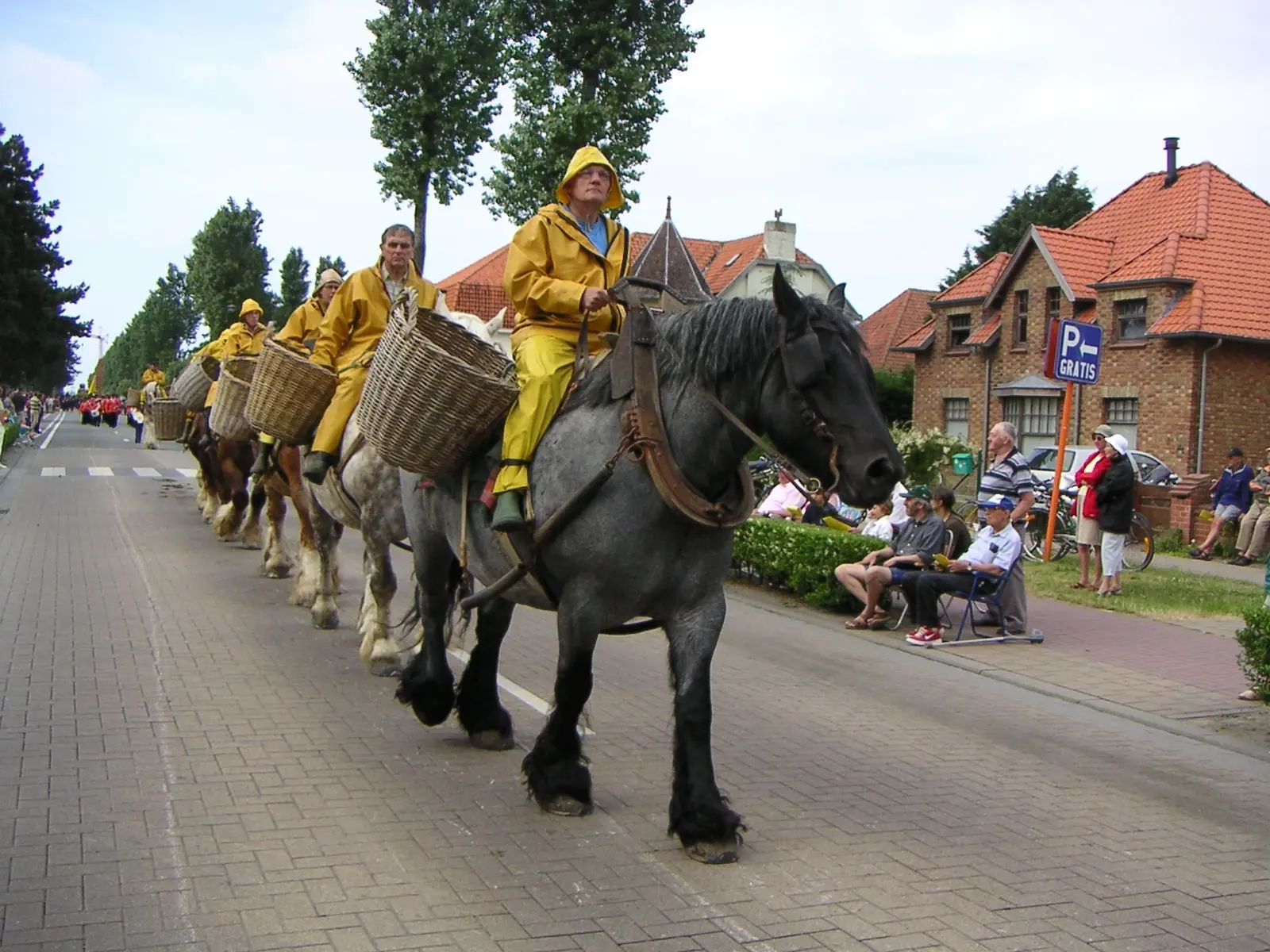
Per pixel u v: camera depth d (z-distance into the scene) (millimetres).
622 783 5754
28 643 8367
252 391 7816
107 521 16359
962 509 18703
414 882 4453
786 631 10422
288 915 4129
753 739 6797
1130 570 15422
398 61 23625
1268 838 5484
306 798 5359
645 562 4621
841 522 12156
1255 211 26484
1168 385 23828
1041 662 9367
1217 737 7355
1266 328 23453
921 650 9750
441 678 6305
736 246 42938
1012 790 6039
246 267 73312
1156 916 4465
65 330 60656
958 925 4281
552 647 9094
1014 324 27812
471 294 41938
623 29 19359
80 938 3896
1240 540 17156
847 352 4285
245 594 10734
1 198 57469
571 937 4039
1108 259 26766
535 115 19625
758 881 4602
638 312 4777
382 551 7520
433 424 5051
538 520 4848
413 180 23828
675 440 4566
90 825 4926
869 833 5242
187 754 5957
